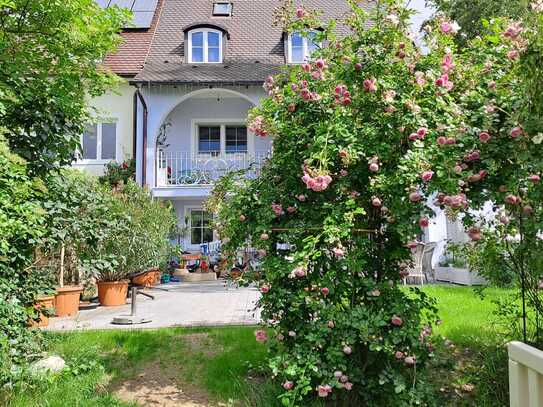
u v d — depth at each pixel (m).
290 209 3.24
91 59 4.99
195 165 13.20
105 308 7.28
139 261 7.97
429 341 3.15
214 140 14.07
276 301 3.11
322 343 2.87
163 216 9.73
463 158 2.80
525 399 1.70
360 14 3.34
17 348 3.72
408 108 2.91
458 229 9.82
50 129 4.59
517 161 2.64
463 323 4.71
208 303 7.34
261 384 3.49
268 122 3.45
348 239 3.06
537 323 3.25
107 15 4.95
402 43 3.03
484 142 2.77
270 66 13.34
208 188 12.22
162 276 10.95
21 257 4.05
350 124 3.07
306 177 2.73
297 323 3.12
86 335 4.88
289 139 3.38
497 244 3.36
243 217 3.41
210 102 13.84
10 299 3.86
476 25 10.47
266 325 3.40
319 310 2.93
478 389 3.17
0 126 3.81
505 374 3.24
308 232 3.05
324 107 3.33
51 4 4.40
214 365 3.96
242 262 3.65
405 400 2.84
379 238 3.22
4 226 3.24
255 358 4.02
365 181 3.14
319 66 3.29
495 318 4.79
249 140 13.97
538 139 2.37
